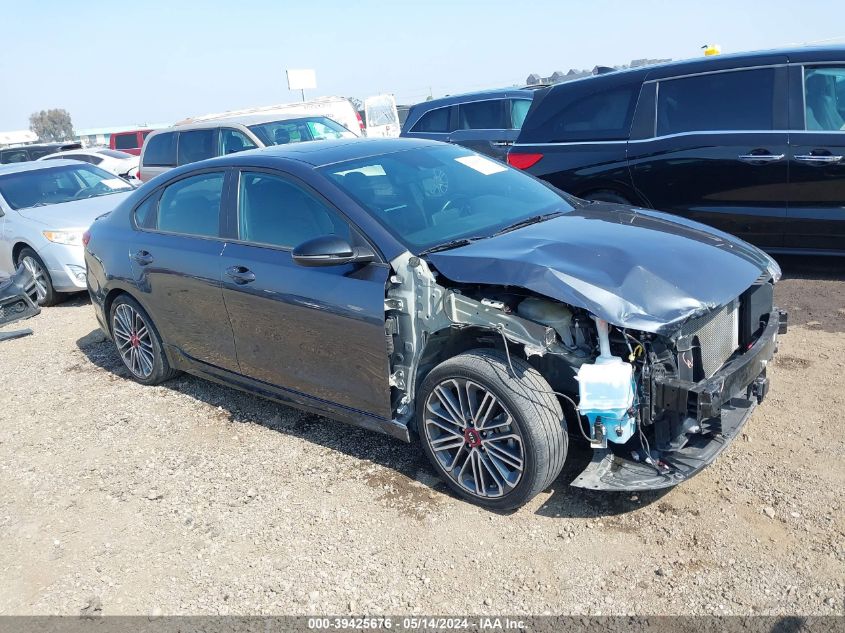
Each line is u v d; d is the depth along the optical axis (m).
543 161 6.97
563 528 3.27
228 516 3.68
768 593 2.77
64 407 5.32
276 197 4.13
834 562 2.89
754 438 3.80
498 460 3.34
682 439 3.19
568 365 3.21
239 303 4.21
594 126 6.75
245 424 4.67
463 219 3.92
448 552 3.20
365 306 3.54
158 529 3.65
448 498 3.59
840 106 5.71
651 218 4.03
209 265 4.38
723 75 6.12
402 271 3.47
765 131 5.90
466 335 3.53
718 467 3.58
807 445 3.68
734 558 2.97
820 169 5.68
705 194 6.22
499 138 10.42
